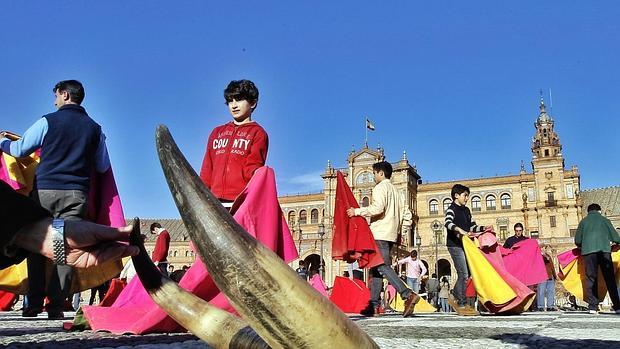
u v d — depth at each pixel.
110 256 1.43
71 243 1.40
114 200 4.63
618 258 9.32
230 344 1.17
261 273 0.86
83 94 4.71
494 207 67.19
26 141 4.31
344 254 6.45
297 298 0.88
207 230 0.86
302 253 64.06
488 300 6.53
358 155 66.81
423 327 3.91
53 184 4.26
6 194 1.38
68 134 4.36
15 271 5.71
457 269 7.36
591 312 8.41
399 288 6.39
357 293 7.39
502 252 9.47
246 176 3.71
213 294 2.80
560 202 63.25
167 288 1.23
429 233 68.06
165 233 8.66
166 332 2.92
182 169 0.89
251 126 3.88
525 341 2.65
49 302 4.95
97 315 3.22
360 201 65.25
